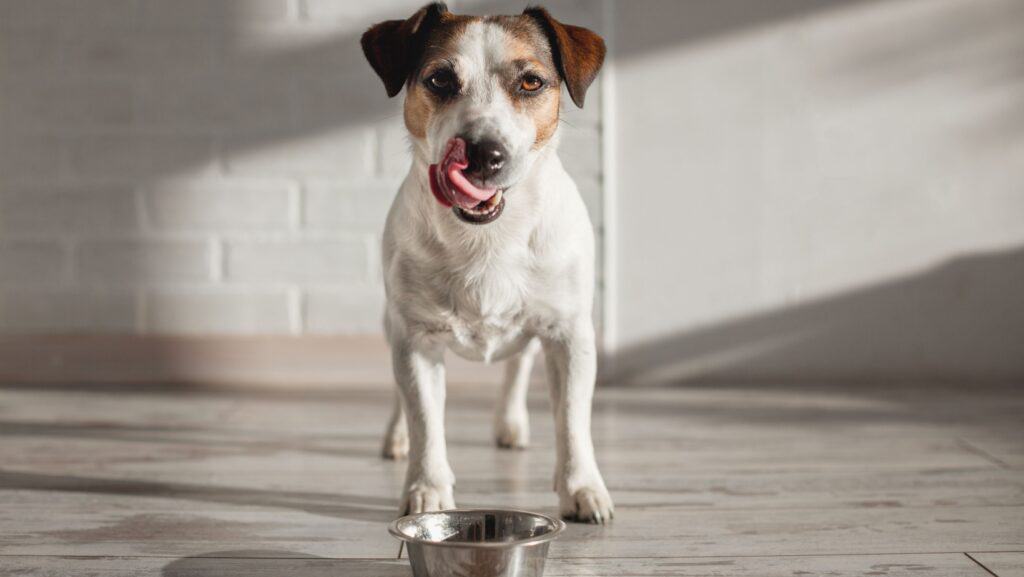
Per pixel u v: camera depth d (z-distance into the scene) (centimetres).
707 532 154
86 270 326
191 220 326
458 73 155
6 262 324
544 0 322
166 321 327
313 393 312
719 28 325
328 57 325
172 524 159
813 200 328
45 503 172
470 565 121
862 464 204
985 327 328
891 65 325
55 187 324
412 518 133
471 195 144
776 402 289
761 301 329
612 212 328
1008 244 326
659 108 326
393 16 325
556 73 166
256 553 143
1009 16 324
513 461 210
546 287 165
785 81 326
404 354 167
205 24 324
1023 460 207
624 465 204
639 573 135
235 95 325
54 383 325
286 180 327
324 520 162
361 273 329
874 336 329
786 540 150
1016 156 326
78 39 322
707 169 328
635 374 330
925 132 326
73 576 133
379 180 328
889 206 327
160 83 324
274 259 328
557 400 169
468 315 166
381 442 227
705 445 225
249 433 243
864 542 149
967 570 136
